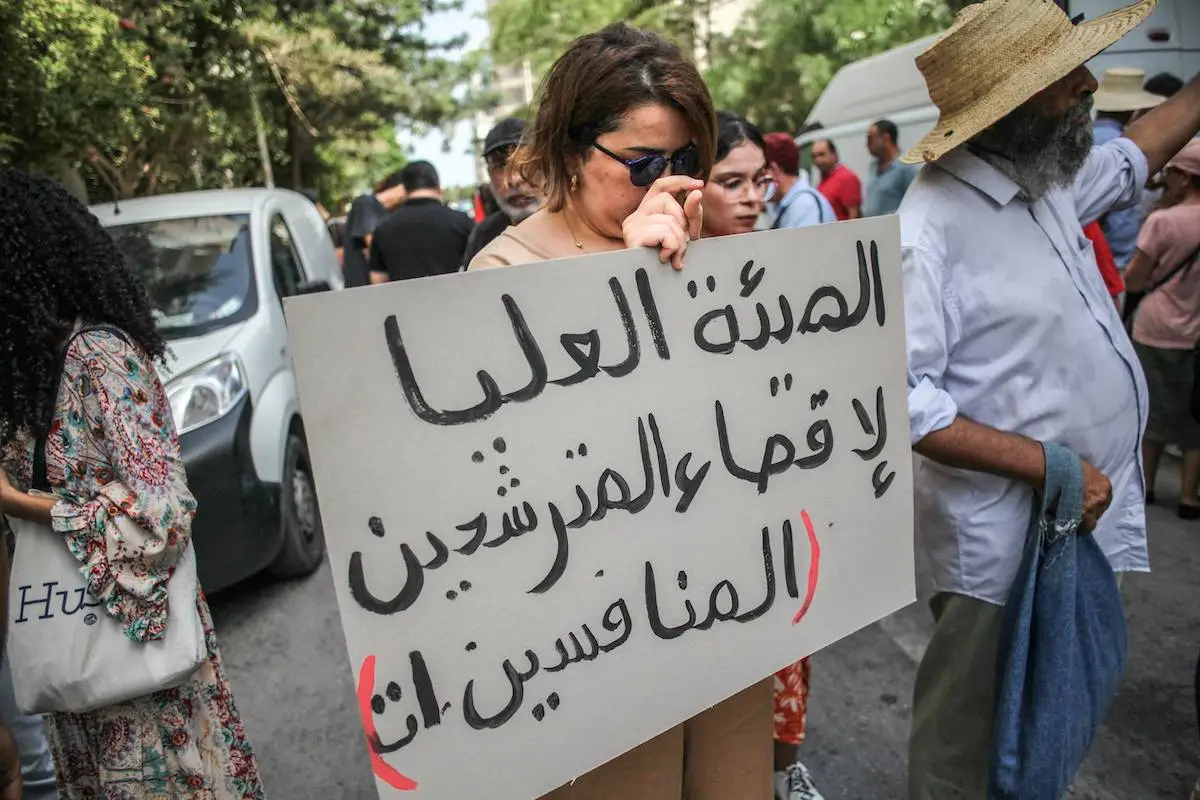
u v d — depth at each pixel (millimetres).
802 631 1532
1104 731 2590
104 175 9320
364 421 1107
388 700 1149
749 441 1433
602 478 1289
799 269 1465
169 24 9367
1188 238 3691
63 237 1664
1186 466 3998
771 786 1718
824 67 15469
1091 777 2404
